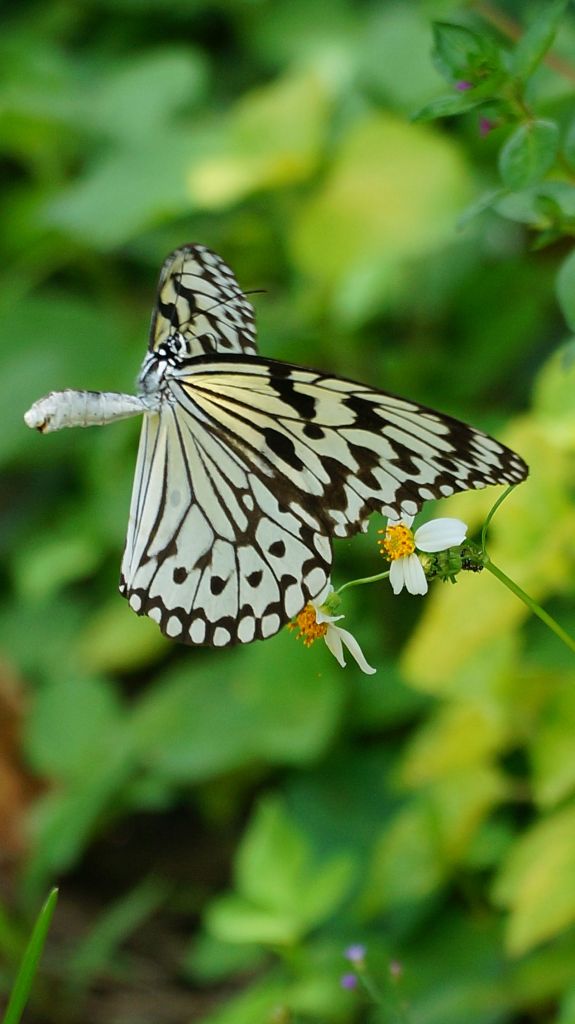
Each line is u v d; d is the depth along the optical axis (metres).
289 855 1.39
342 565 1.48
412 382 1.51
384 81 1.50
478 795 1.41
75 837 1.46
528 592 1.39
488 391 1.52
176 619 1.28
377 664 1.46
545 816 1.41
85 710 1.50
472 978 1.39
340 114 1.57
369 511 1.26
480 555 1.28
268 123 1.51
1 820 1.50
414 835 1.41
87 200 1.51
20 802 1.50
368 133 1.50
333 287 1.50
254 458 1.27
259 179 1.50
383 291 1.48
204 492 1.28
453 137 1.51
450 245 1.50
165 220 1.50
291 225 1.51
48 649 1.55
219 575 1.27
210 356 1.27
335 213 1.49
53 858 1.46
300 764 1.46
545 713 1.40
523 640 1.42
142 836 1.56
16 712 1.51
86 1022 1.45
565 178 1.33
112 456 1.54
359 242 1.48
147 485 1.28
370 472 1.26
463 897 1.42
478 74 1.29
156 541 1.28
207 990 1.46
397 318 1.52
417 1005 1.39
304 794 1.46
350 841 1.44
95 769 1.48
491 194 1.31
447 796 1.41
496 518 1.39
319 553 1.27
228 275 1.31
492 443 1.25
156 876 1.50
